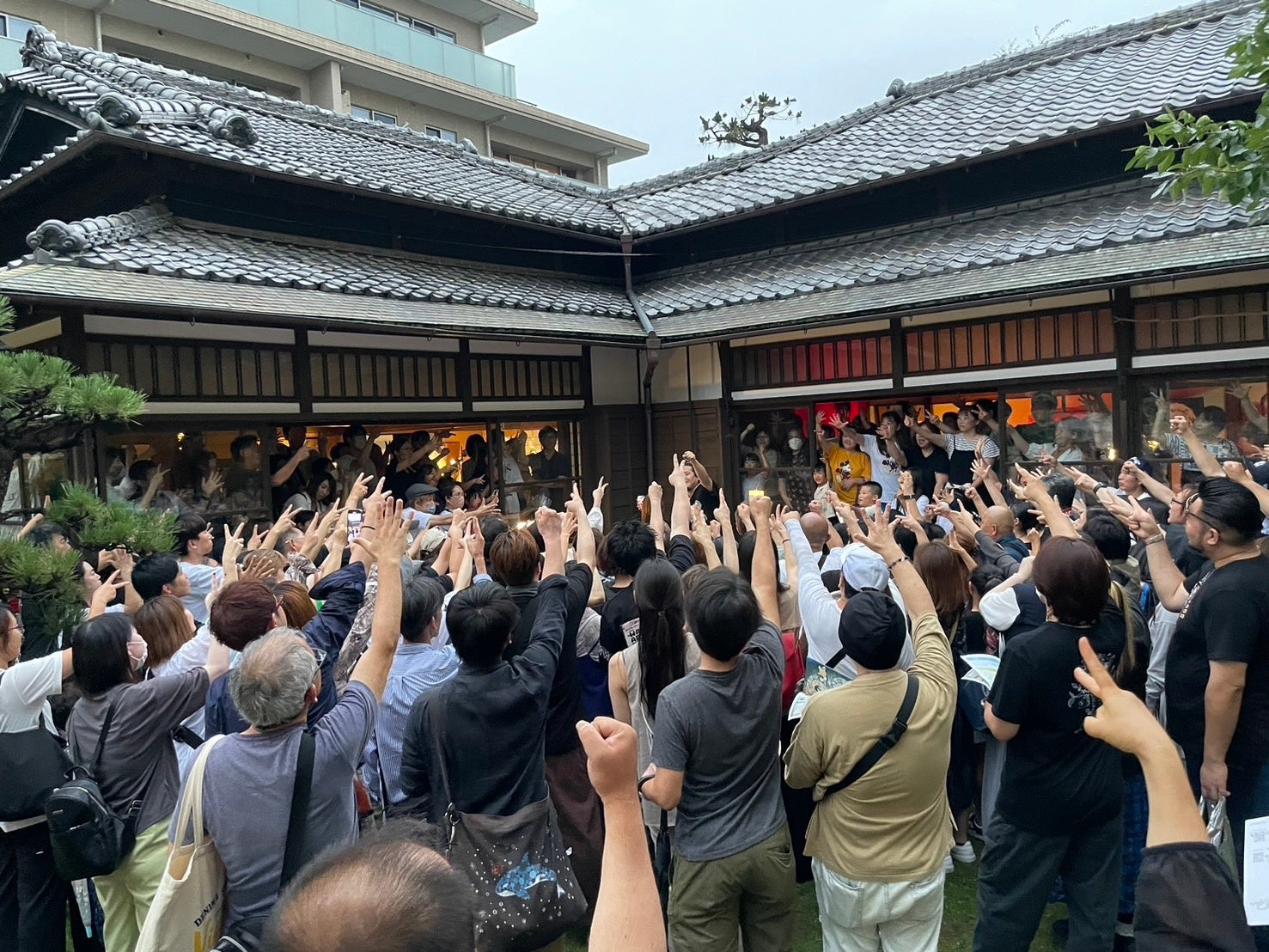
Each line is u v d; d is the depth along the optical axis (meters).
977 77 11.29
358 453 8.17
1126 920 3.07
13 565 3.25
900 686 2.43
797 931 3.36
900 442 9.11
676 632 2.85
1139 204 7.78
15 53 14.45
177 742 3.12
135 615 3.14
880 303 7.75
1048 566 2.46
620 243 11.20
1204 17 9.92
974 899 3.49
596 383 10.25
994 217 8.91
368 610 3.11
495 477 9.30
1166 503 4.33
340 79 19.92
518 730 2.44
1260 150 3.31
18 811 2.74
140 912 2.64
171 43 17.39
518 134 24.67
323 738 2.06
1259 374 6.74
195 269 6.53
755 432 10.16
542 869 2.36
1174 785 1.42
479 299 8.59
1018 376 7.99
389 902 0.90
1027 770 2.49
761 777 2.47
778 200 9.95
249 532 7.18
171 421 6.71
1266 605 2.61
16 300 5.14
